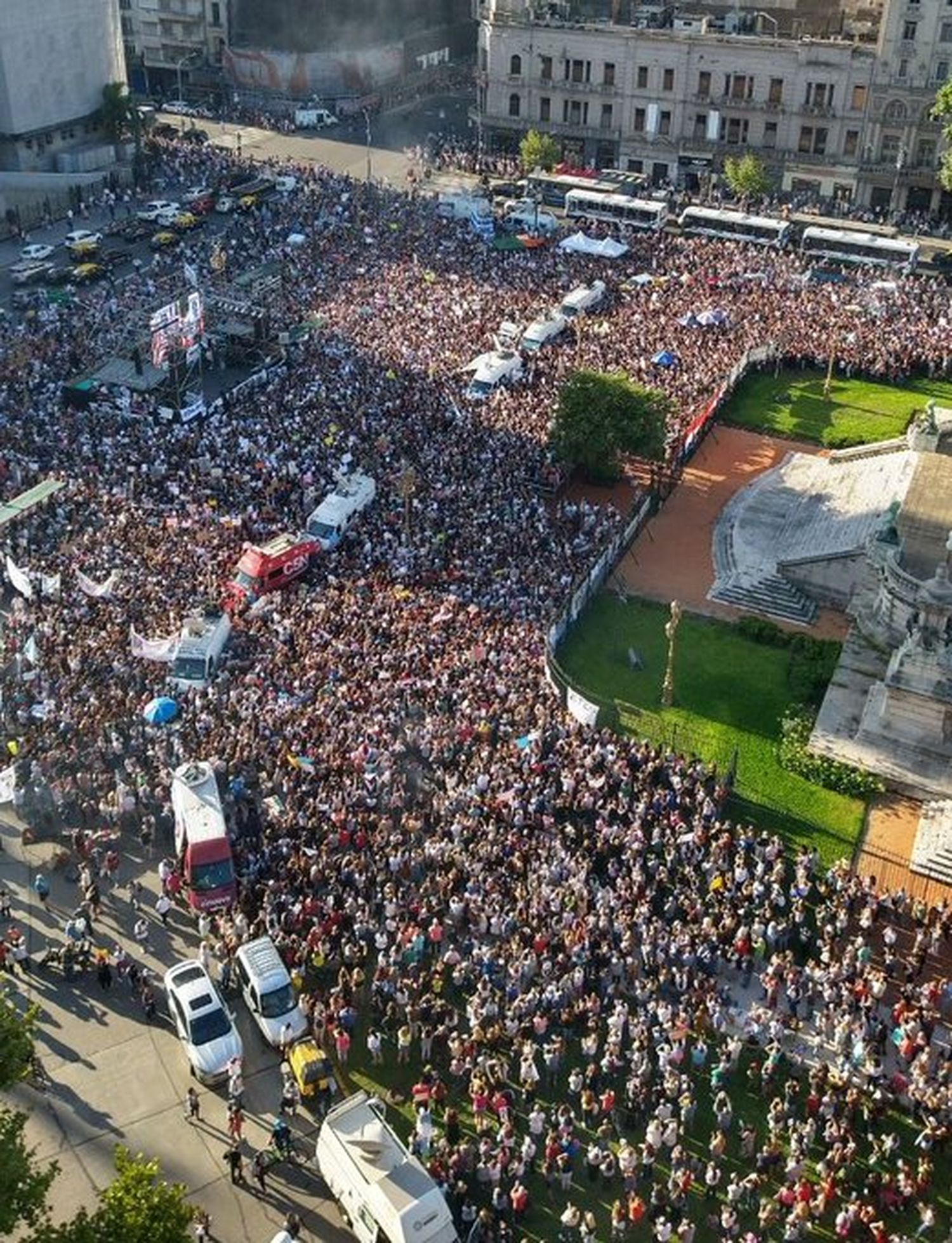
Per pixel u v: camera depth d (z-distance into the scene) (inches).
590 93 5236.2
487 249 4183.1
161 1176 1414.9
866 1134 1460.4
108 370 3171.8
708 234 4552.2
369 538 2536.9
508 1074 1519.4
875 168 4862.2
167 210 4451.3
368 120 5792.3
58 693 2033.7
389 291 3791.8
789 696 2265.0
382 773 1863.9
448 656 2140.7
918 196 4874.5
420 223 4414.4
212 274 3890.3
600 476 2933.1
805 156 4972.9
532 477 2849.4
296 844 1761.8
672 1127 1413.6
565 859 1737.2
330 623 2228.1
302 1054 1496.1
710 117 5064.0
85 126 5157.5
